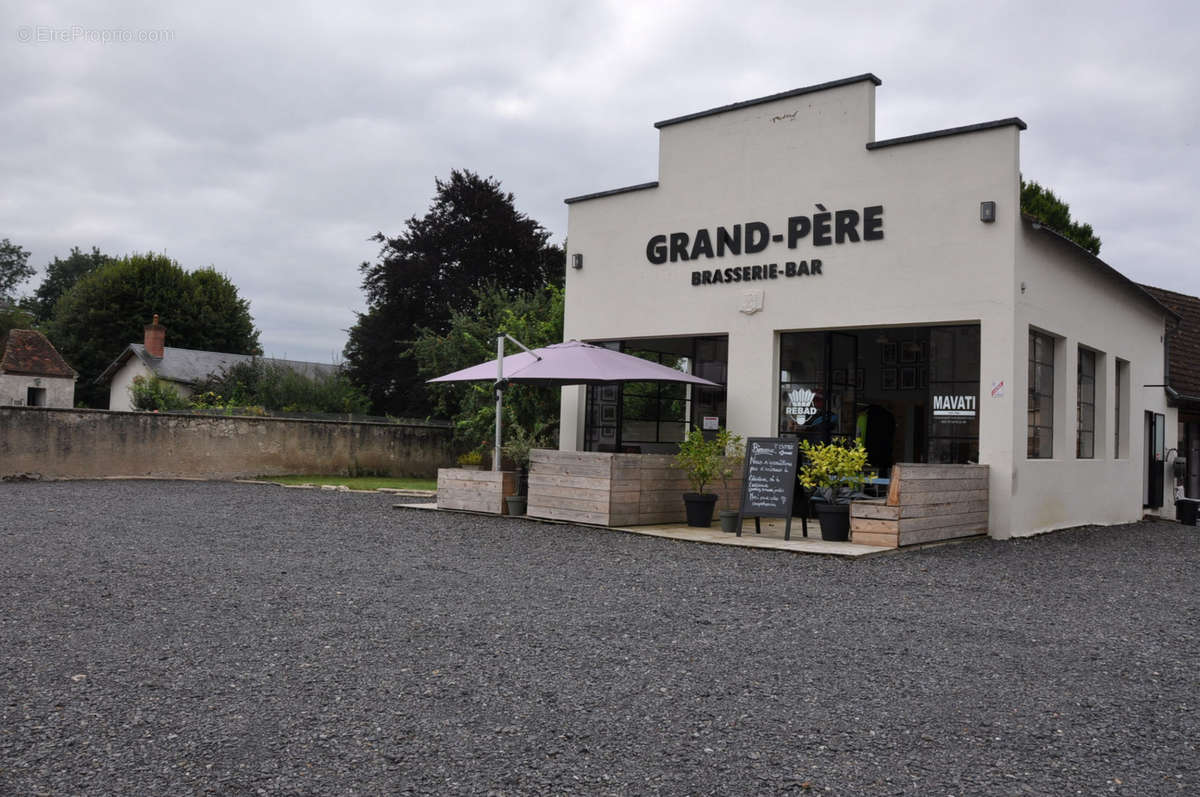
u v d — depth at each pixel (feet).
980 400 37.11
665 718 13.30
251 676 15.05
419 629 18.56
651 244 47.14
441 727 12.75
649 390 47.75
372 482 68.23
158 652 16.42
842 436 41.11
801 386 42.39
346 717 13.10
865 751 12.09
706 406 45.42
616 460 36.40
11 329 179.01
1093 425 47.34
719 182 44.78
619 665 16.12
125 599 20.99
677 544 32.63
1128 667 16.69
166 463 64.64
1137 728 13.21
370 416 108.47
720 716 13.44
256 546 29.99
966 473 35.29
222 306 179.22
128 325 168.76
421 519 38.91
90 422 61.36
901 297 38.96
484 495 41.09
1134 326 52.19
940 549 32.55
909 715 13.64
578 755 11.78
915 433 39.81
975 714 13.74
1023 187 111.24
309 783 10.71
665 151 46.88
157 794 10.30
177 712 13.16
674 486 39.06
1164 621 21.03
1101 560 31.60
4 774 10.75
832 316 40.83
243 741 12.05
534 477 38.91
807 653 17.24
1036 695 14.78
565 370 38.01
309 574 24.77
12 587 22.13
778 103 42.96
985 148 37.11
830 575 26.43
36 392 160.66
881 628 19.49
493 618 19.71
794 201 42.24
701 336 45.78
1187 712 14.02
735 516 36.17
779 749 12.12
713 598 22.52
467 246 111.96
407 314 112.88
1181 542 39.83
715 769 11.37
